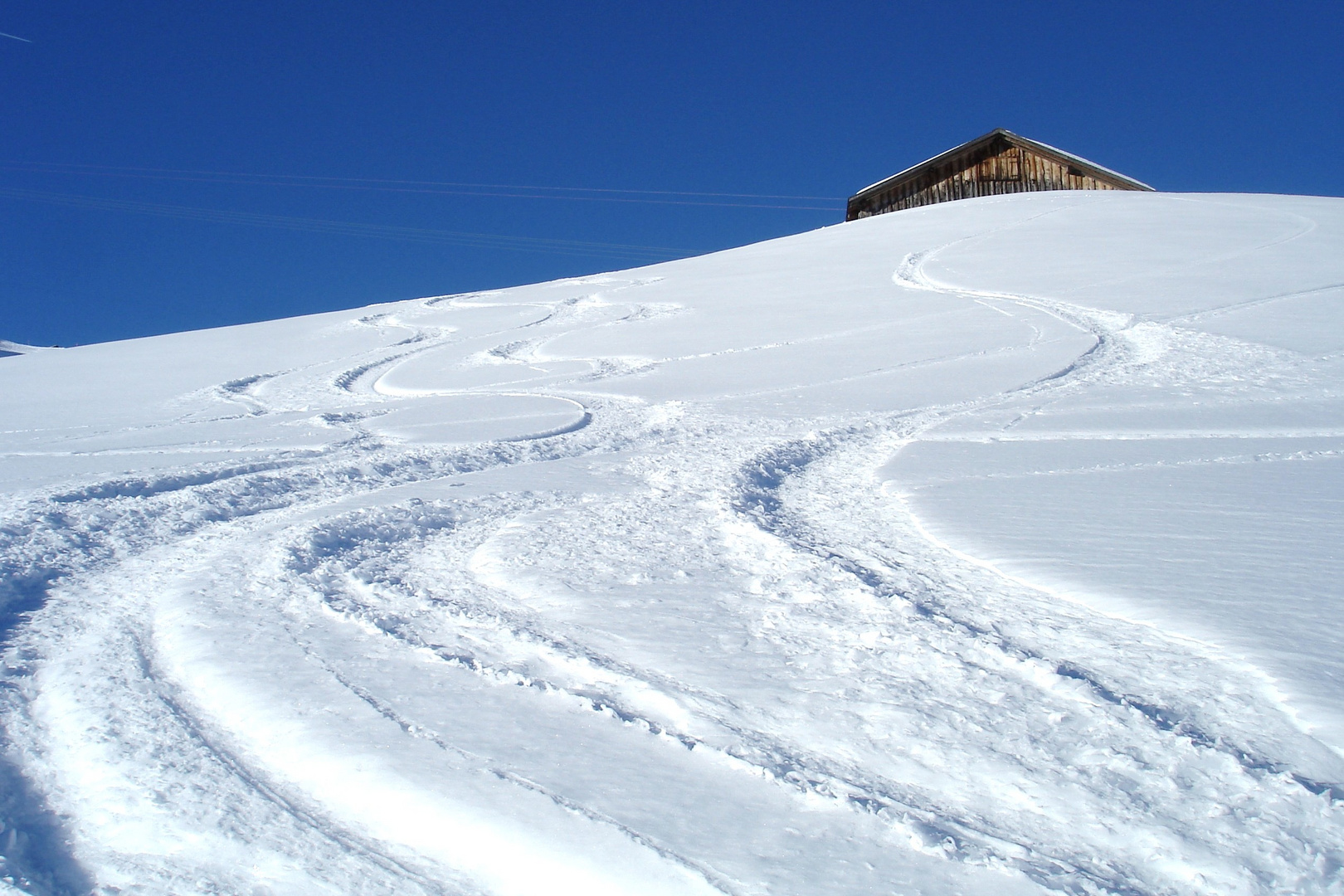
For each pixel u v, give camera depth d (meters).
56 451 10.45
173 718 3.25
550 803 2.55
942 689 3.20
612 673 3.43
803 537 5.21
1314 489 5.62
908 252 23.94
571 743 2.91
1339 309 12.71
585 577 4.66
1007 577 4.32
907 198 37.97
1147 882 2.20
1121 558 4.46
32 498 6.87
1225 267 17.00
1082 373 10.87
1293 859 2.24
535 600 4.35
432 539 5.74
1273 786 2.51
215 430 11.67
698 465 7.62
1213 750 2.69
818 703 3.14
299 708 3.23
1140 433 7.72
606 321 20.88
